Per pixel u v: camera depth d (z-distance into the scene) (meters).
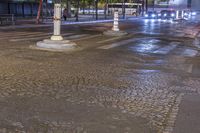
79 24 39.22
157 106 6.70
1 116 5.82
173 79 9.44
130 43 18.70
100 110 6.31
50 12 53.22
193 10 76.56
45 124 5.50
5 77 8.81
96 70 10.30
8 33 22.50
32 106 6.41
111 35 23.33
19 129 5.26
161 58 13.48
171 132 5.32
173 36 25.89
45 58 12.17
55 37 15.24
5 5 46.88
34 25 33.06
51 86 8.03
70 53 13.68
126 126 5.53
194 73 10.46
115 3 86.88
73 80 8.77
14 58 11.87
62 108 6.35
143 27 37.41
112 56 13.34
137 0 94.06
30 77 8.92
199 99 7.34
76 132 5.21
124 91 7.82
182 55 14.73
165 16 74.19
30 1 51.56
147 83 8.80
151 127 5.52
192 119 5.96
